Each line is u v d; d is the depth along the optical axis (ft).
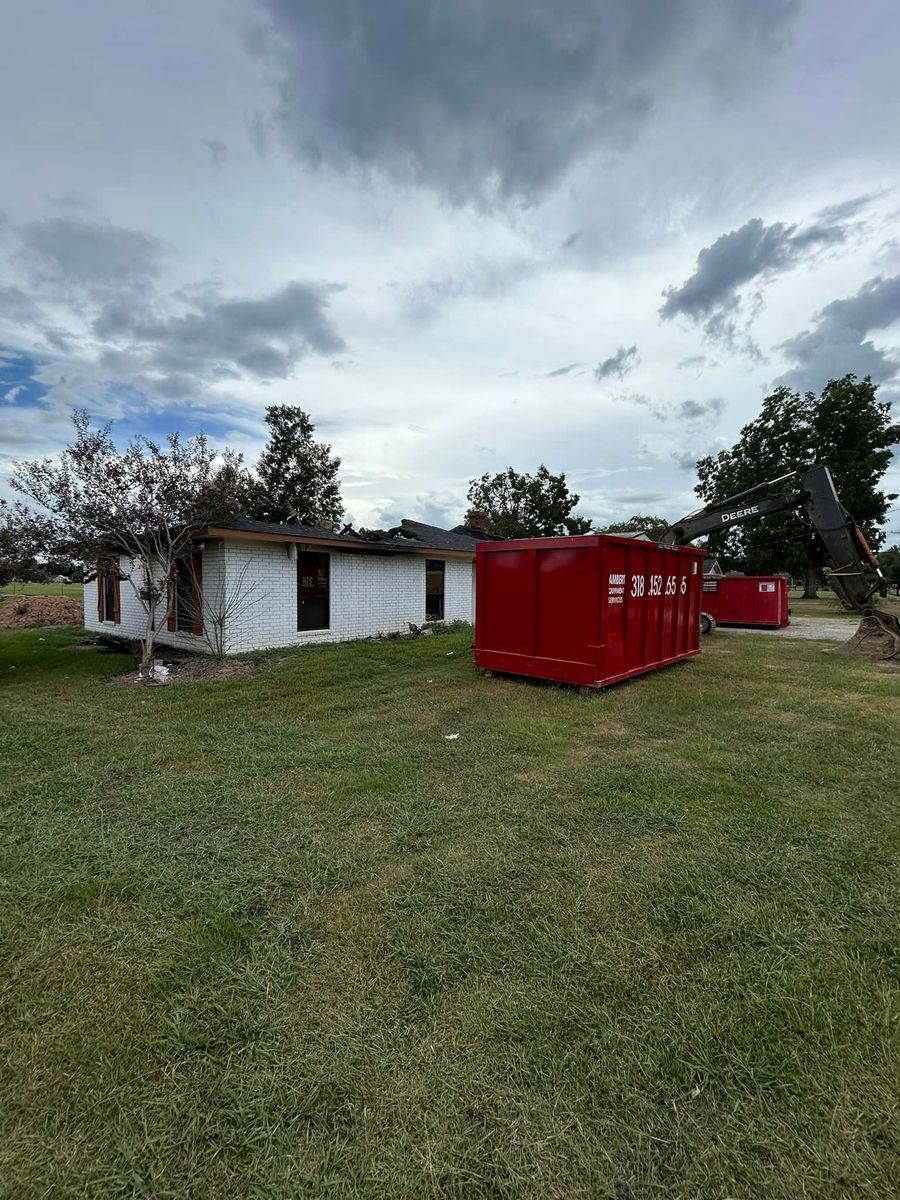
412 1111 4.97
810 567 92.07
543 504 129.49
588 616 22.00
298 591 36.78
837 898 8.23
